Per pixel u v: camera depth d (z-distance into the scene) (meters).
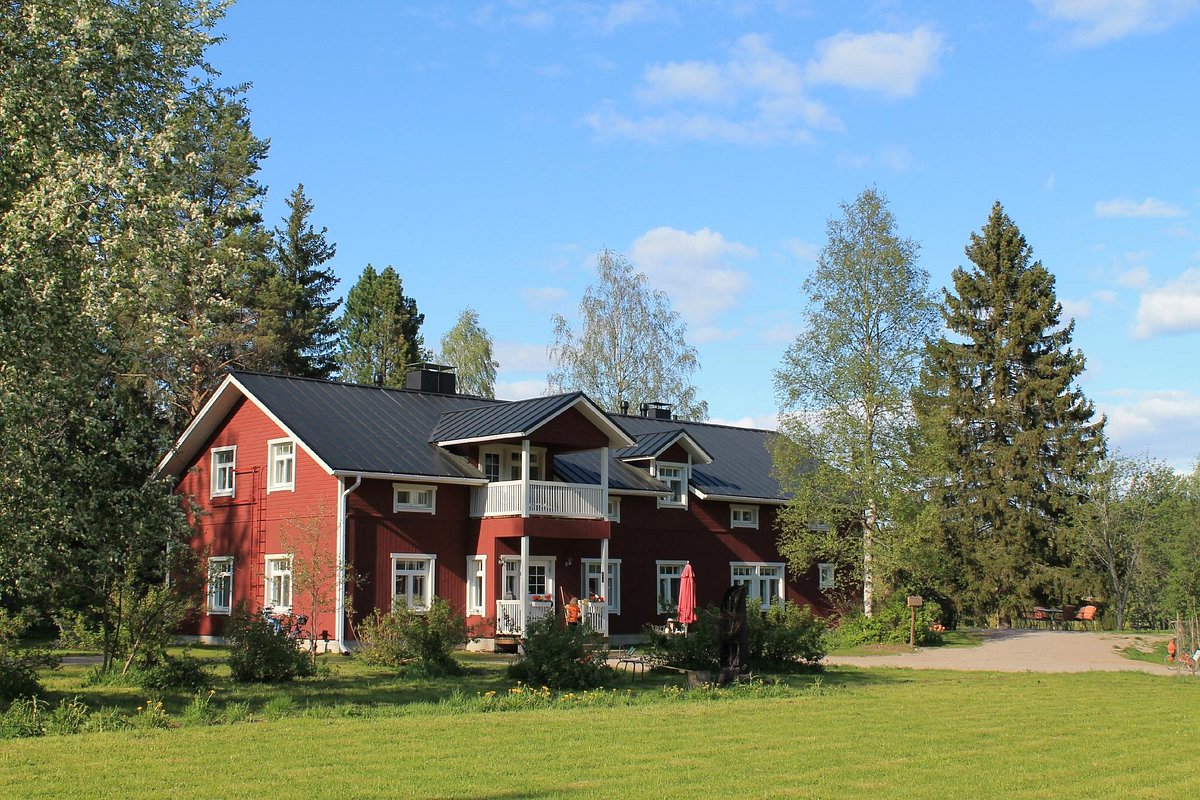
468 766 11.66
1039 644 33.97
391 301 63.78
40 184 15.16
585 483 34.19
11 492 15.41
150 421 17.03
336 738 13.41
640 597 35.84
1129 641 34.75
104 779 10.77
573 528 31.84
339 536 28.97
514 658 27.56
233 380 32.22
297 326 47.56
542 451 33.88
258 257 46.59
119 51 16.11
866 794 10.46
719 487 38.56
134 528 16.47
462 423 32.88
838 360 36.12
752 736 14.02
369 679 21.48
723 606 22.64
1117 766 12.09
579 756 12.36
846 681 22.45
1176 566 43.00
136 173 15.21
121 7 16.69
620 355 54.66
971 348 53.28
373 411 33.38
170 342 16.67
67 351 15.48
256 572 31.45
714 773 11.43
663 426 42.22
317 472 29.94
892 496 34.91
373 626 25.25
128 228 15.27
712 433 44.06
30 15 15.86
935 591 39.19
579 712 16.42
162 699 17.47
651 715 16.06
